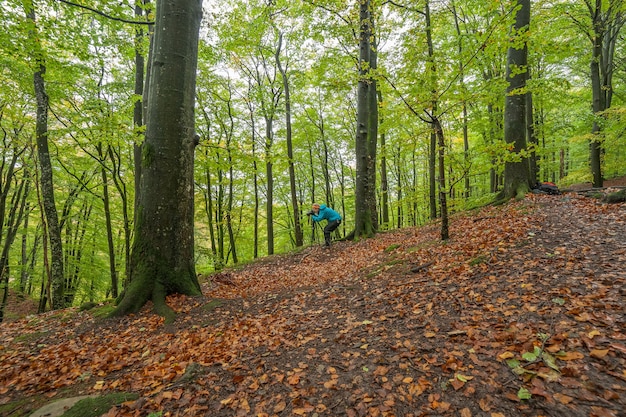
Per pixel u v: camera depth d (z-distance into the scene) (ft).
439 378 8.58
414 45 19.90
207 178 48.32
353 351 10.82
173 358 12.01
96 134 28.58
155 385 10.12
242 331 14.02
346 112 66.74
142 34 33.12
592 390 7.07
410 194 52.42
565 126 39.27
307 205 77.61
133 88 35.42
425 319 12.22
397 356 9.97
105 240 56.95
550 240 17.29
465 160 31.04
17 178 46.85
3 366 12.48
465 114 43.68
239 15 43.32
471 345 9.76
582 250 15.02
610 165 45.83
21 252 62.90
